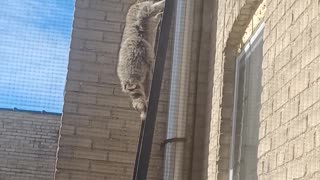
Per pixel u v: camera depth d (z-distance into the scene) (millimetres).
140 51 5645
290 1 3121
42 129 11906
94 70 5750
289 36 3105
